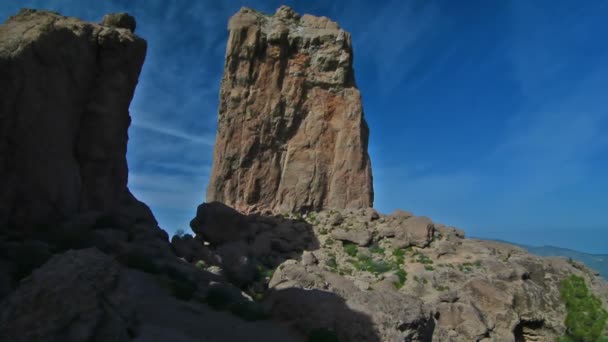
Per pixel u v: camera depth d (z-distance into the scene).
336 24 66.44
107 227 27.16
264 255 44.06
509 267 42.03
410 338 17.70
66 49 28.45
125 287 12.60
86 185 30.11
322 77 63.44
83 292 10.97
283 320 18.84
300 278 27.19
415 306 18.53
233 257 34.78
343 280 28.05
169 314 17.25
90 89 31.58
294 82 62.69
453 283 39.88
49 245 21.23
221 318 18.41
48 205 25.36
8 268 17.80
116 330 11.21
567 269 43.38
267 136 60.69
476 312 35.78
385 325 17.09
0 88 23.34
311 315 17.91
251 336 16.84
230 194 58.78
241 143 60.03
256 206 58.50
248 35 62.72
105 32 32.19
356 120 61.97
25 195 24.25
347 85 64.31
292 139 61.53
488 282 38.69
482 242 50.72
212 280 24.23
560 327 37.84
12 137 23.78
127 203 34.56
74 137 30.00
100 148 30.95
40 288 10.62
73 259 11.78
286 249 46.59
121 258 22.62
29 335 10.07
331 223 53.00
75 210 27.84
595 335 36.94
